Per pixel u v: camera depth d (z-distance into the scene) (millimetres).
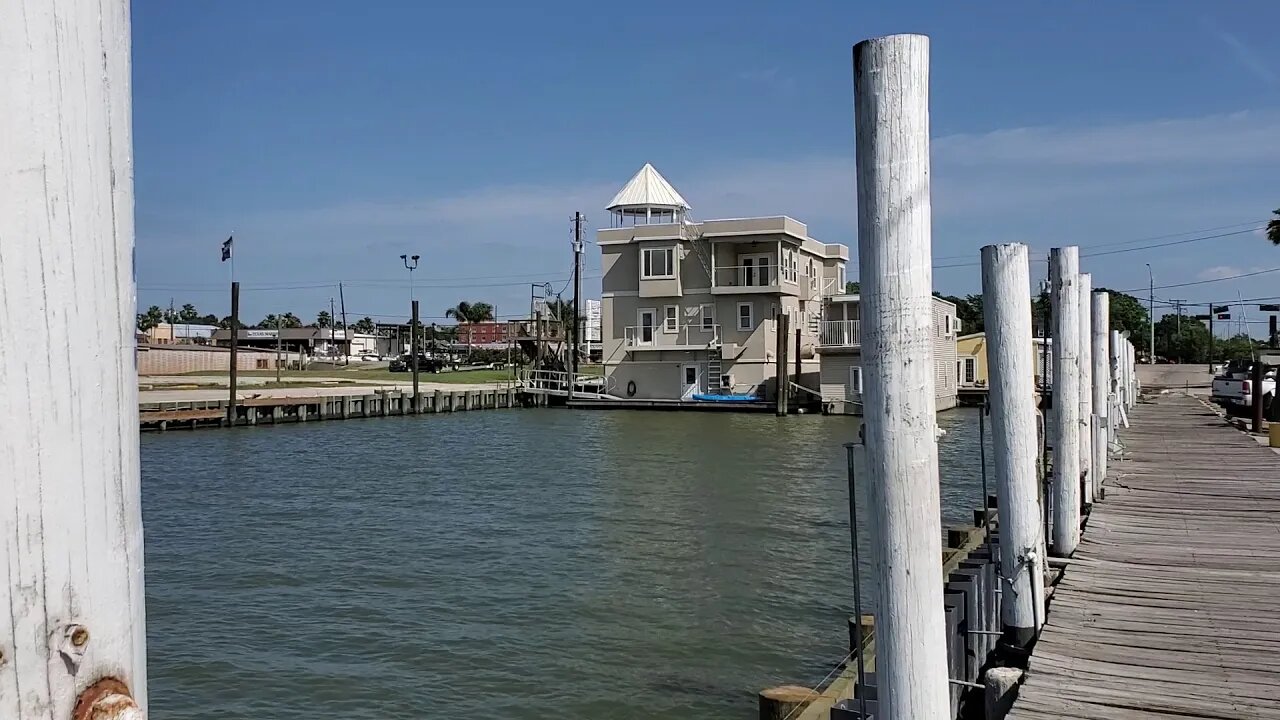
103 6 961
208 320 127500
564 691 9133
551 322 65188
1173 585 7715
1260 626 6594
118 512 980
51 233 915
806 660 9938
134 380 1012
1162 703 5199
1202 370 58281
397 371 83062
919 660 3215
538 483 23156
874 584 3283
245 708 8750
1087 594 7457
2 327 888
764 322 47500
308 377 67125
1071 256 8953
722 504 19547
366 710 8711
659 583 13000
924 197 3146
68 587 931
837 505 19297
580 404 51125
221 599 12234
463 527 17219
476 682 9352
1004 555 6551
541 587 12805
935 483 3248
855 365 44219
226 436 35500
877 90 3127
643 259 49344
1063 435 8945
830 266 56031
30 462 904
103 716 943
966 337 52969
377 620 11312
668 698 8945
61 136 922
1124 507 11328
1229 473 14086
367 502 20250
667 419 43312
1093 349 13578
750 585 12844
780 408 43031
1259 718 4988
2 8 890
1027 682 5531
